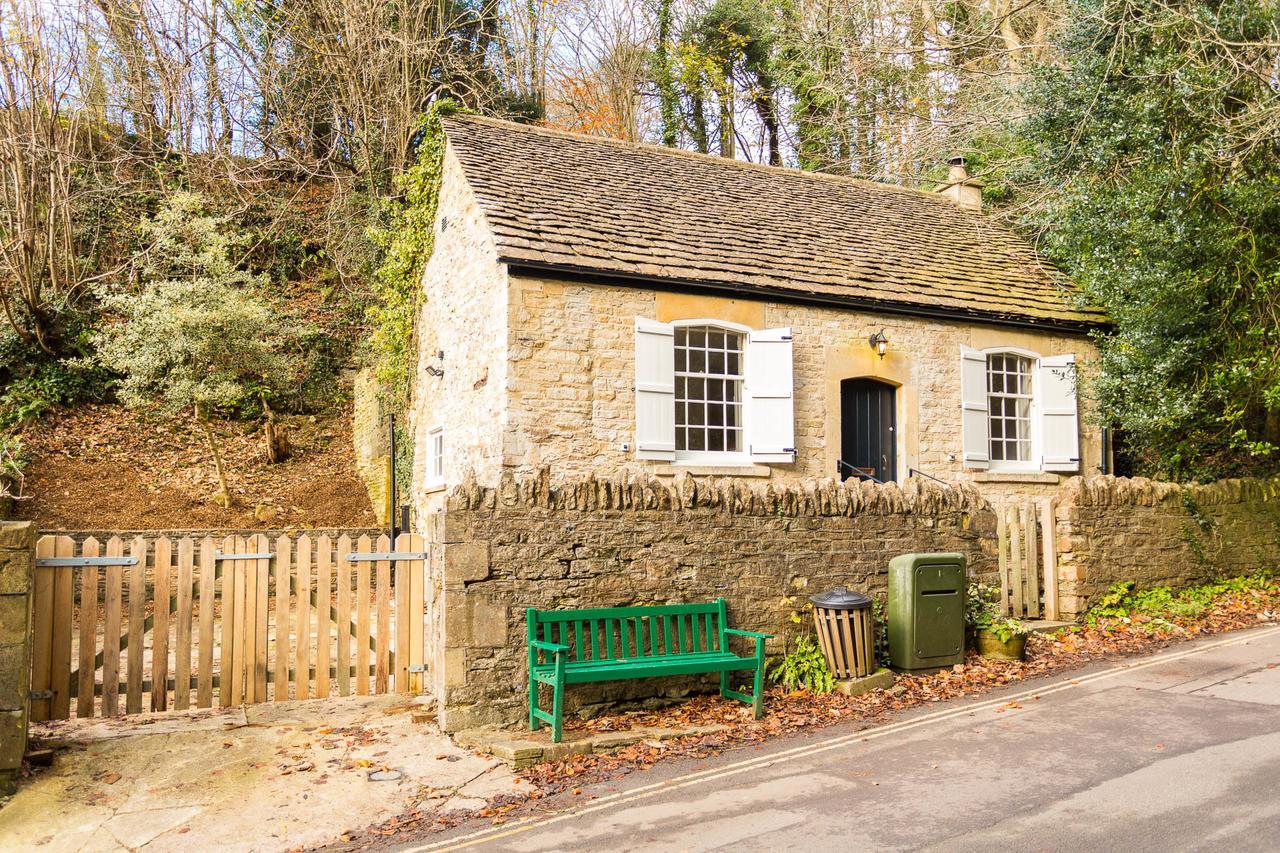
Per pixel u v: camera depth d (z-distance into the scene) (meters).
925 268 14.41
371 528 15.31
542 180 12.92
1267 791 5.01
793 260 13.13
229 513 16.02
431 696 7.70
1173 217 11.62
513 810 5.41
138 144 22.05
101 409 18.36
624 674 6.81
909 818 4.93
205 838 5.09
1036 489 14.05
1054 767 5.67
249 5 21.83
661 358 11.66
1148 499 10.73
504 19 24.16
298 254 22.86
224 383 16.03
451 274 13.53
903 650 8.26
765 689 7.93
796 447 12.38
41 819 5.32
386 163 21.45
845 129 24.25
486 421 11.50
